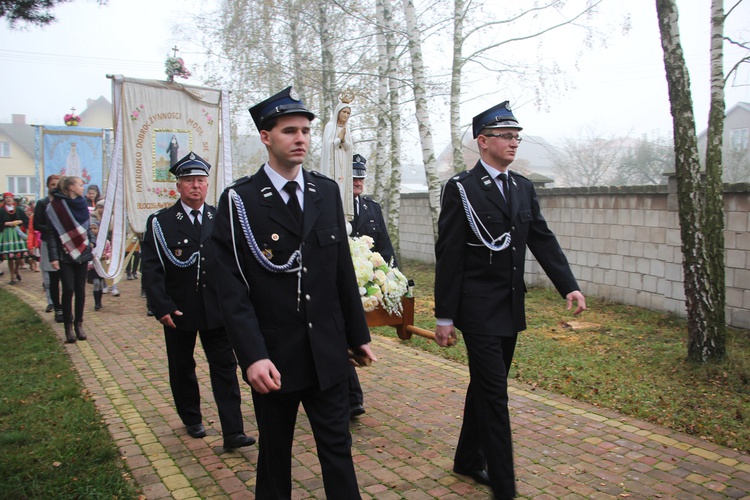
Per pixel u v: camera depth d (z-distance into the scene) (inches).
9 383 212.5
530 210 133.6
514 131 129.6
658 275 311.3
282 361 101.7
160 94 303.9
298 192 105.6
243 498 132.4
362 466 146.6
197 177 167.2
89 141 582.9
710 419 171.8
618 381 205.6
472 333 127.0
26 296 415.2
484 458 136.7
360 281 158.4
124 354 257.1
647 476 140.1
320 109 647.1
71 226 273.1
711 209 213.0
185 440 164.9
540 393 198.7
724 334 215.3
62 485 134.7
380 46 498.9
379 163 529.3
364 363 110.3
